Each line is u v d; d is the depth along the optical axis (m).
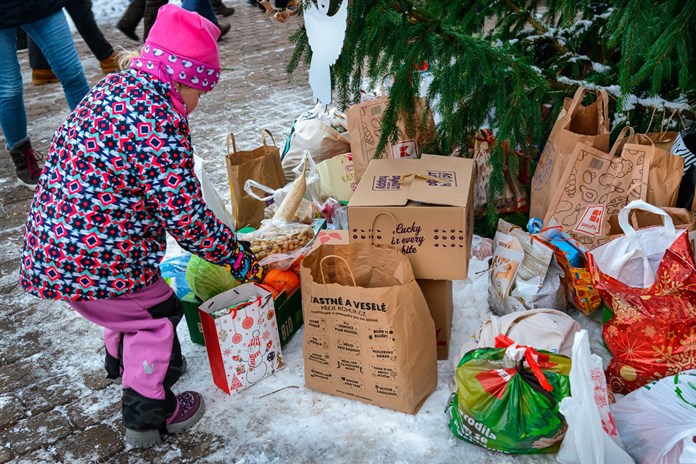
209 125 5.55
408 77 2.81
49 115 6.23
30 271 2.05
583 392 1.88
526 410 2.05
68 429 2.47
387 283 2.48
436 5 3.63
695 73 3.11
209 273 2.71
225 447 2.30
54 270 2.01
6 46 4.23
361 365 2.35
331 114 4.02
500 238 2.85
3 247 3.92
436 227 2.36
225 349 2.44
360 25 2.79
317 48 2.68
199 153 4.96
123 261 2.06
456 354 2.67
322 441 2.28
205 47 2.02
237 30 9.16
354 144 3.31
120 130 1.92
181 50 1.99
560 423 2.04
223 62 7.59
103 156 1.93
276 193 3.35
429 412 2.36
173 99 2.02
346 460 2.19
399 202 2.38
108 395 2.64
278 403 2.48
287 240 2.87
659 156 2.63
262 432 2.34
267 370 2.60
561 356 2.17
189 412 2.40
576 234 2.83
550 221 2.87
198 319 2.79
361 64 2.92
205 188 3.03
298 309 2.89
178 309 2.35
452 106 2.88
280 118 5.59
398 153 3.23
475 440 2.15
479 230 3.45
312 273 2.46
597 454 1.89
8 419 2.55
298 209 3.35
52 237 1.99
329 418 2.38
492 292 2.85
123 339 2.31
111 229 2.00
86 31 6.89
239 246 2.20
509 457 2.13
